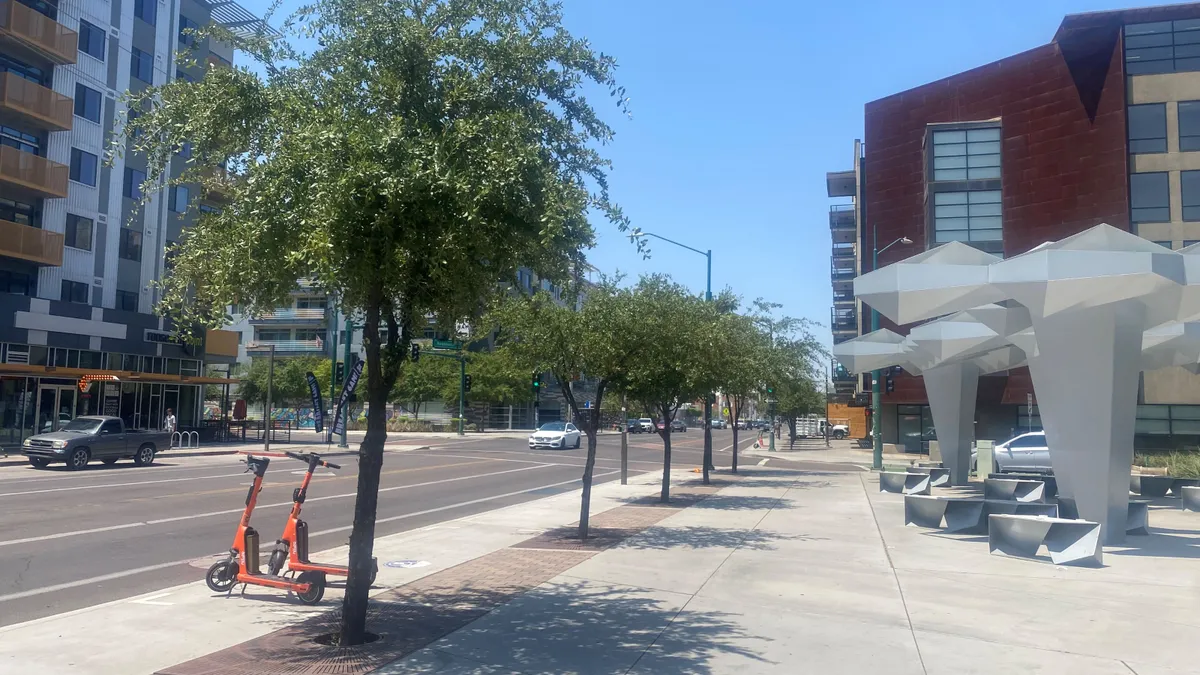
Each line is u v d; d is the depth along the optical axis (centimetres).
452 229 626
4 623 809
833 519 1559
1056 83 4122
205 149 736
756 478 2664
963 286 1362
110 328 3675
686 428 10862
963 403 2377
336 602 855
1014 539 1171
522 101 771
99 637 714
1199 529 1506
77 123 3578
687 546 1227
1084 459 1350
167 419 3788
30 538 1314
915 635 744
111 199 3750
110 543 1282
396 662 642
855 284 1485
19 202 3372
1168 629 776
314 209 598
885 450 4603
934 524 1434
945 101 4459
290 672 615
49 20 3325
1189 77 3947
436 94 743
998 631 763
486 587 931
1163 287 1207
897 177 4600
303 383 6988
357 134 617
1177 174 3925
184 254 733
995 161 4281
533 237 697
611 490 2209
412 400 6906
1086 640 734
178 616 789
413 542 1270
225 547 1259
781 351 2761
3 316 3228
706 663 652
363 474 693
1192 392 3881
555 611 817
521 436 6319
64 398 3494
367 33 730
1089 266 1222
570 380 1395
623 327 1362
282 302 741
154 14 3944
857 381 6406
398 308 724
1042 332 1395
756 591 920
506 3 779
